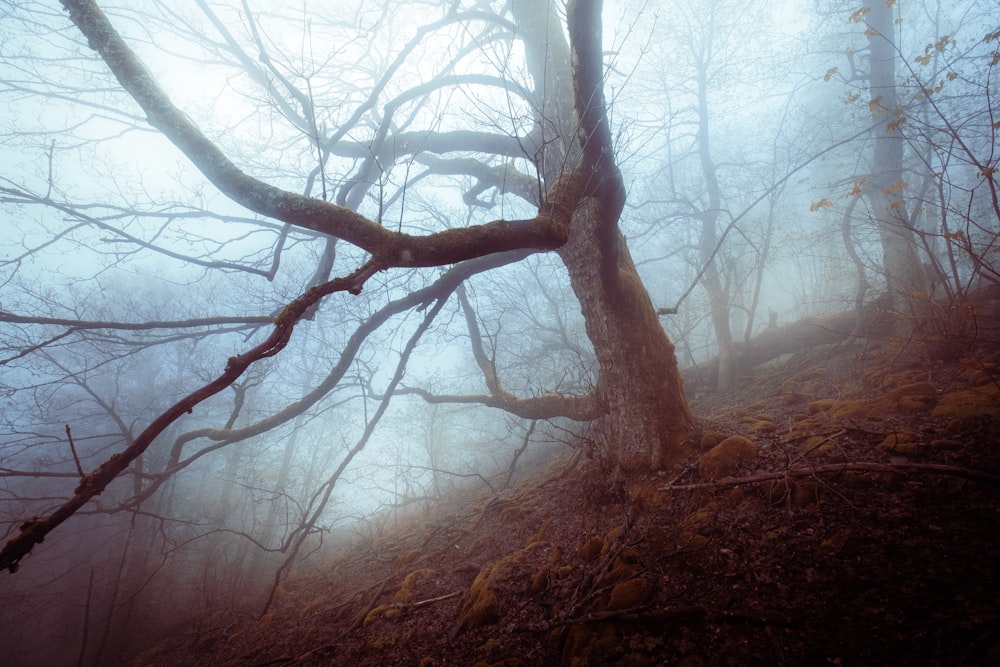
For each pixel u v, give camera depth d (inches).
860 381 261.6
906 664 89.6
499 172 304.0
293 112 277.6
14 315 213.0
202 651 323.6
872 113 361.1
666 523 173.5
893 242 332.5
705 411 361.7
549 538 218.2
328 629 244.5
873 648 95.5
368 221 108.1
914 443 152.6
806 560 125.9
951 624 93.0
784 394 292.2
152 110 126.3
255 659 247.6
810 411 231.0
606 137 155.6
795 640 104.7
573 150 237.1
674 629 122.3
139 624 474.0
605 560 166.2
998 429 140.9
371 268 102.5
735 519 155.9
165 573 542.6
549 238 125.0
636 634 125.7
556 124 242.5
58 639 559.2
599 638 129.1
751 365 416.2
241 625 337.1
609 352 232.5
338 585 330.3
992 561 102.7
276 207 112.1
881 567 113.7
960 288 220.1
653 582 143.3
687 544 152.4
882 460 152.2
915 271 303.0
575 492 258.5
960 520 117.4
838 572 117.4
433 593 223.9
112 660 431.2
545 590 171.9
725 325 414.3
